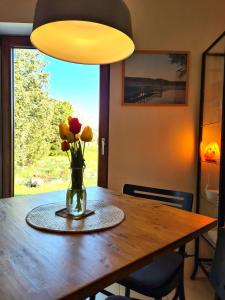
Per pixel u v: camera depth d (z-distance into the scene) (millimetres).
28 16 2102
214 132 2158
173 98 2258
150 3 2240
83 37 1311
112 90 2264
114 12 974
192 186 2295
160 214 1210
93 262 746
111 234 960
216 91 2113
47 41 1256
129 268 742
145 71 2248
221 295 977
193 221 1117
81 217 1131
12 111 2285
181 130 2273
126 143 2283
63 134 1130
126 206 1335
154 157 2287
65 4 932
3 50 2246
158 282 1132
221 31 2250
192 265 2209
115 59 1347
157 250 838
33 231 973
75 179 1157
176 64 2250
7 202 1383
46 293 598
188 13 2254
